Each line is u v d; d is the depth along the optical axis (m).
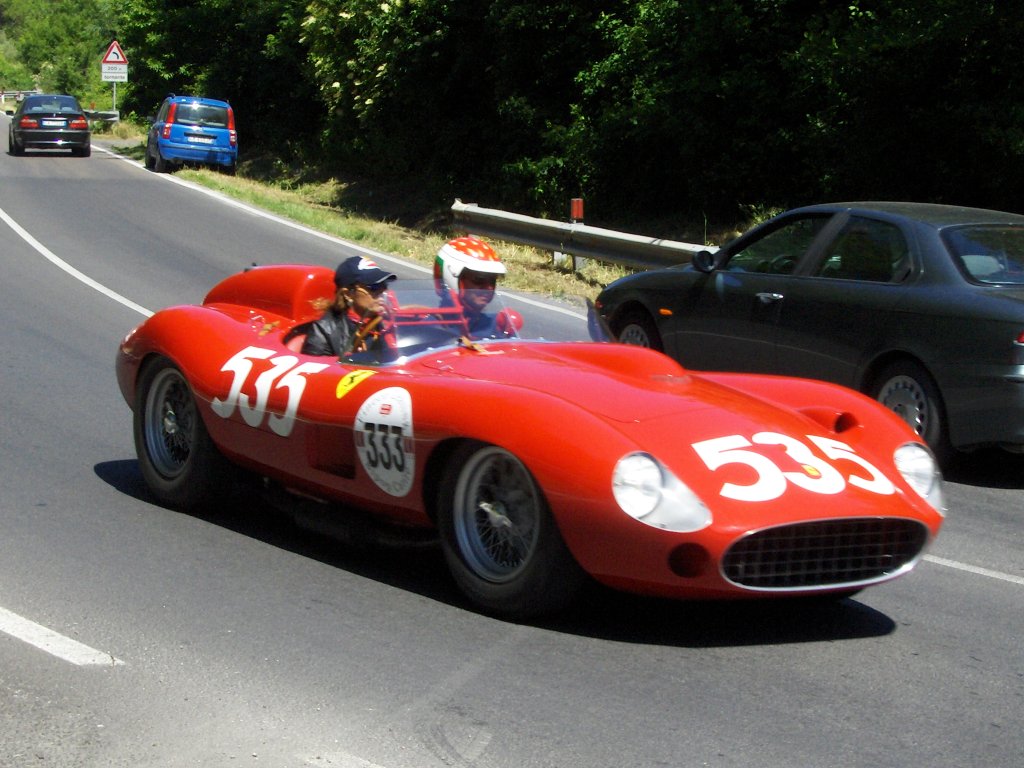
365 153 28.61
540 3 21.55
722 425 4.39
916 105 13.73
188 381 5.61
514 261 16.34
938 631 4.60
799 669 4.12
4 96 80.06
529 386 4.58
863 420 4.80
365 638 4.25
